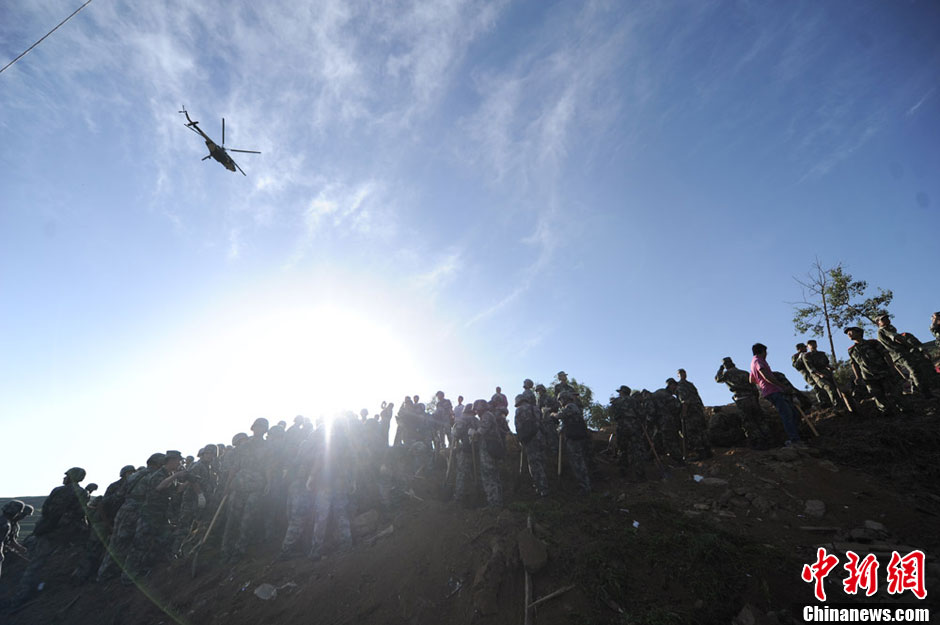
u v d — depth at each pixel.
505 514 7.18
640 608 4.96
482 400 8.42
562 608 5.17
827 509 6.50
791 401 8.93
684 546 5.80
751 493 7.23
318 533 7.64
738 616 4.73
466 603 5.63
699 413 9.44
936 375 9.24
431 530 7.26
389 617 5.79
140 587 8.07
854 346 9.62
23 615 8.51
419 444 11.97
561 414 8.74
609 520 6.82
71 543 10.23
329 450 8.19
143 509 8.85
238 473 8.88
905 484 6.67
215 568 8.10
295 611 6.30
